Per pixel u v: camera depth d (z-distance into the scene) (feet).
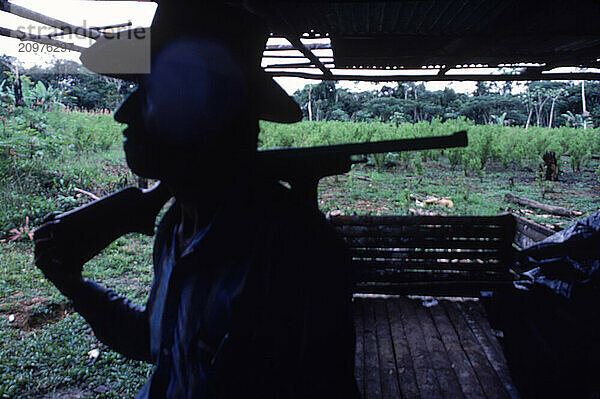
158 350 2.62
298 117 2.35
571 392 7.36
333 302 2.02
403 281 13.42
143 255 19.60
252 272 2.02
